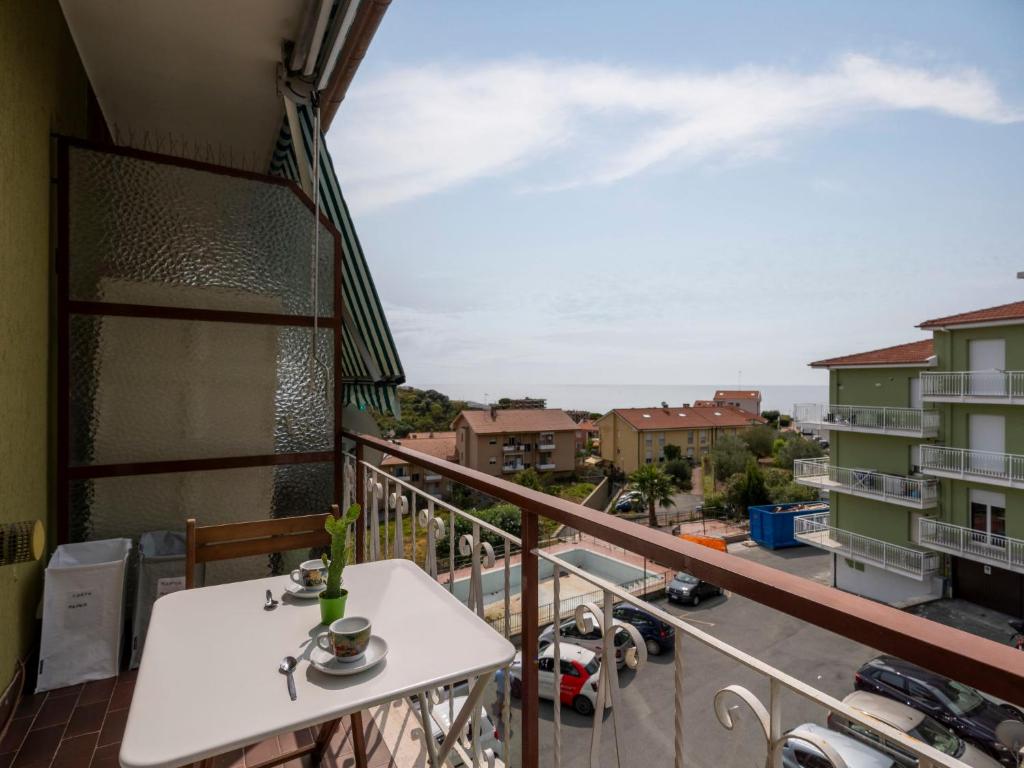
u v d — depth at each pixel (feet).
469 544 6.04
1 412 7.19
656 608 3.50
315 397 11.55
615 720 3.85
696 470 148.25
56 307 9.52
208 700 3.71
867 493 57.36
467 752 6.18
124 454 9.96
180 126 14.02
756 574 2.76
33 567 8.36
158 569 9.14
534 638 4.85
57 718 7.26
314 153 10.68
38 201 8.67
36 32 8.39
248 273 11.02
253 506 10.93
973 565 49.52
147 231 10.22
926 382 53.26
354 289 12.55
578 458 161.79
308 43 9.31
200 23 9.83
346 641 4.08
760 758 3.49
